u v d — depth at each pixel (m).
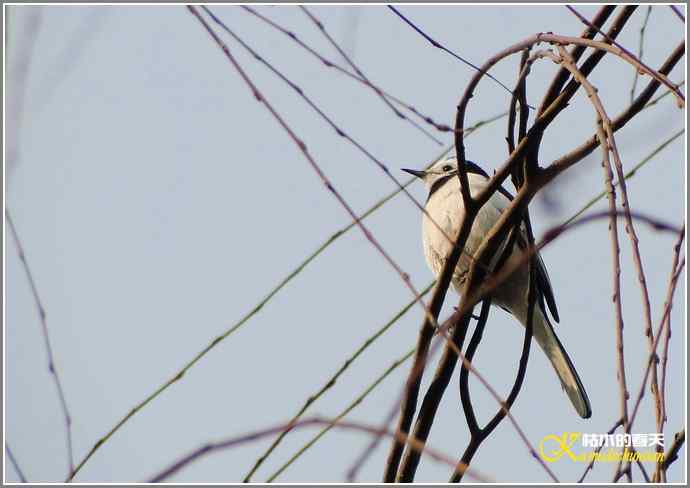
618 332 5.18
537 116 8.75
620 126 8.31
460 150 8.66
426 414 8.94
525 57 8.33
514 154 8.75
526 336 8.88
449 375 8.93
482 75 7.61
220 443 4.59
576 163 8.72
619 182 5.42
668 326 5.48
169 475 4.57
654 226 4.90
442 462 4.71
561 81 8.63
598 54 8.34
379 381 7.00
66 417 6.50
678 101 5.65
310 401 7.03
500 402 4.95
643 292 5.33
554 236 5.17
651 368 5.32
